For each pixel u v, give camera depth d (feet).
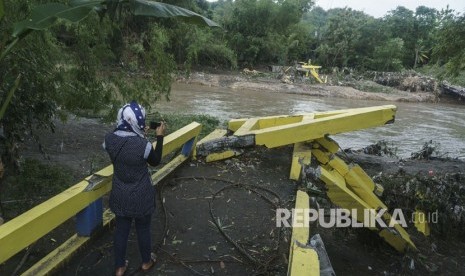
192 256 12.53
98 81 24.81
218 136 23.29
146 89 26.32
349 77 149.69
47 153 25.36
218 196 16.87
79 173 22.38
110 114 26.37
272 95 105.70
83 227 12.49
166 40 26.68
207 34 132.26
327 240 17.90
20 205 17.57
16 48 17.93
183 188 17.42
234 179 18.80
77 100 24.20
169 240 13.33
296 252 10.03
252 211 15.72
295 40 164.45
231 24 154.71
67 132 31.35
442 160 33.22
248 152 22.49
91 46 24.17
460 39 38.19
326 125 19.47
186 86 108.58
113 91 25.96
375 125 19.97
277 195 17.28
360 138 53.57
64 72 23.09
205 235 13.80
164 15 12.07
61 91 23.38
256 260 12.43
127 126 10.48
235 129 24.22
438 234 20.22
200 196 16.76
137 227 11.18
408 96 122.31
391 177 22.59
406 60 207.10
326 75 151.33
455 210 20.35
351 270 16.10
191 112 66.03
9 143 19.36
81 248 12.21
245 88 114.32
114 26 23.56
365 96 115.75
